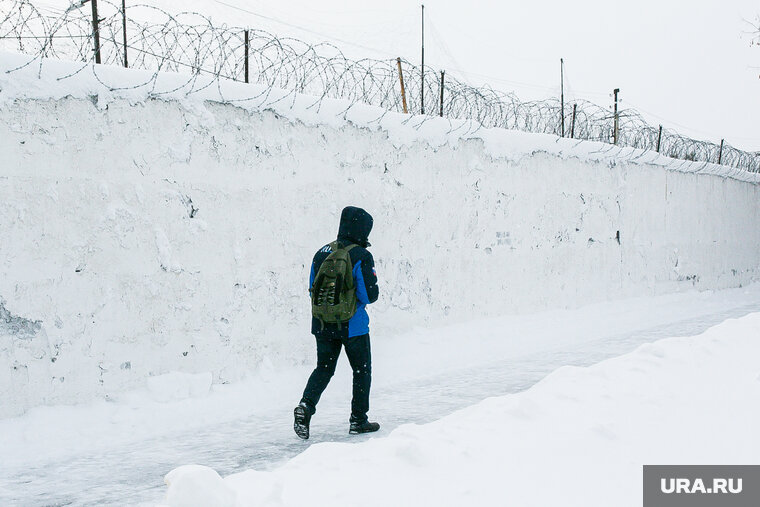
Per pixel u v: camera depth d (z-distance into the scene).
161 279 5.26
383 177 7.15
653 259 11.85
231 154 5.74
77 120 4.81
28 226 4.56
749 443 3.05
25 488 3.48
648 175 11.65
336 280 4.28
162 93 5.28
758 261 16.03
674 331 8.86
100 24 5.16
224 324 5.67
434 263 7.79
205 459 3.96
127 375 5.05
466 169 8.21
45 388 4.62
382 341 7.09
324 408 5.25
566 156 9.80
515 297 8.95
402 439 3.08
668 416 3.45
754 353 4.97
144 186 5.17
